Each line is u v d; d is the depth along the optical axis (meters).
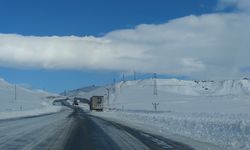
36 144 19.88
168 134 27.59
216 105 102.19
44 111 99.31
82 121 47.22
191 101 130.88
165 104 128.38
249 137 21.70
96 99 107.88
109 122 45.59
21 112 74.12
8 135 25.42
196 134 26.78
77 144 20.12
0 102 137.62
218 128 28.62
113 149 18.11
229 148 18.72
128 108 133.38
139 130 31.84
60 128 33.16
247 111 74.56
